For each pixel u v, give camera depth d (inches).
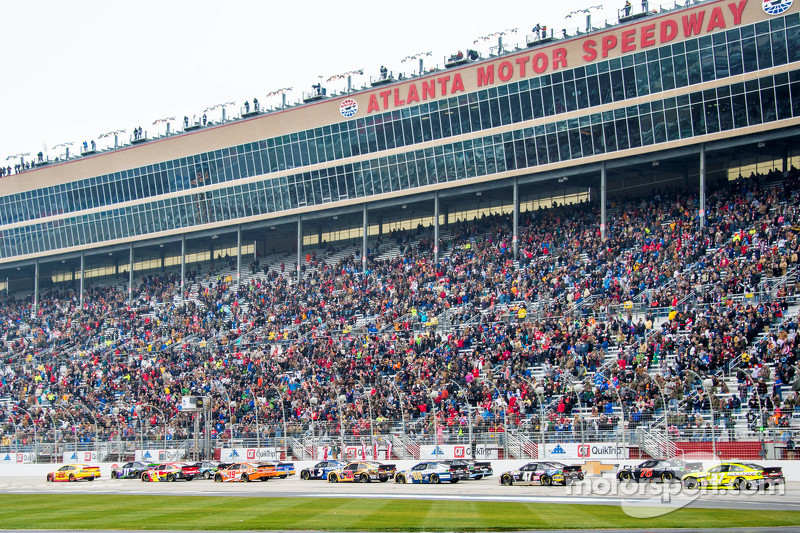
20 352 4544.8
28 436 3649.1
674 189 3599.9
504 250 3693.4
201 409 3189.0
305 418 3122.5
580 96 3521.2
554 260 3472.0
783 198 3193.9
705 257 3043.8
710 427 2322.8
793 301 2687.0
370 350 3353.8
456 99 3804.1
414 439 2783.0
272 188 4357.8
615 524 1363.2
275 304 4074.8
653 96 3363.7
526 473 2273.6
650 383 2546.8
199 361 3821.4
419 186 3959.2
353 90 4170.8
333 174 4175.7
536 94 3617.1
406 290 3698.3
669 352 2691.9
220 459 3206.2
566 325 3021.7
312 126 4195.4
